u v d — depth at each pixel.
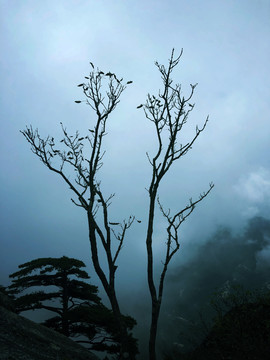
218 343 5.96
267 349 5.36
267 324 5.65
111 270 6.56
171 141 7.34
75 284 20.48
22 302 18.91
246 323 5.86
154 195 7.00
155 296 6.30
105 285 6.50
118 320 6.38
